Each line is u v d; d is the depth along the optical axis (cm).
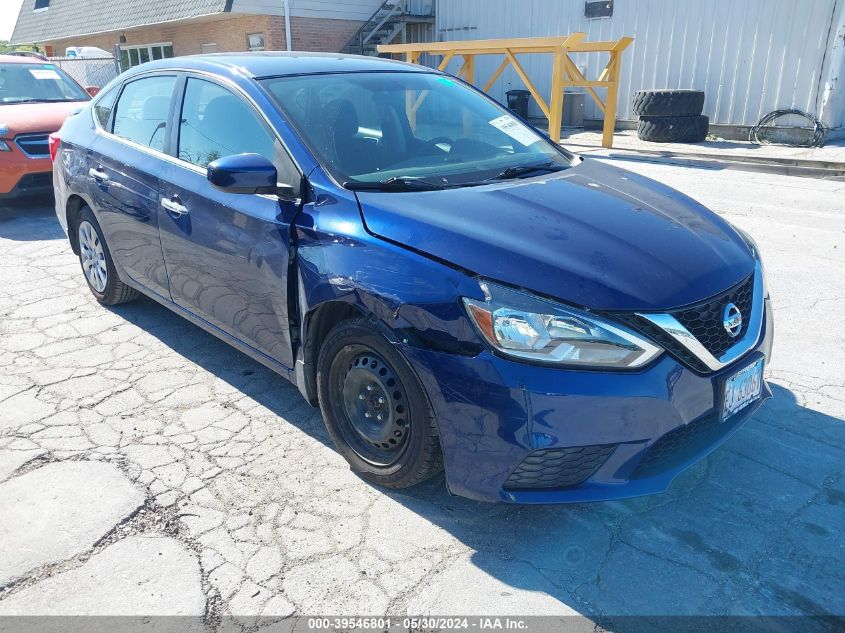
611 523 267
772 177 916
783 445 314
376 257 258
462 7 1705
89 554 252
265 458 310
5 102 834
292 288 295
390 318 250
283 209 298
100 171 428
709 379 242
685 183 880
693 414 240
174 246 369
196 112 364
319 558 249
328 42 1859
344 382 284
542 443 226
